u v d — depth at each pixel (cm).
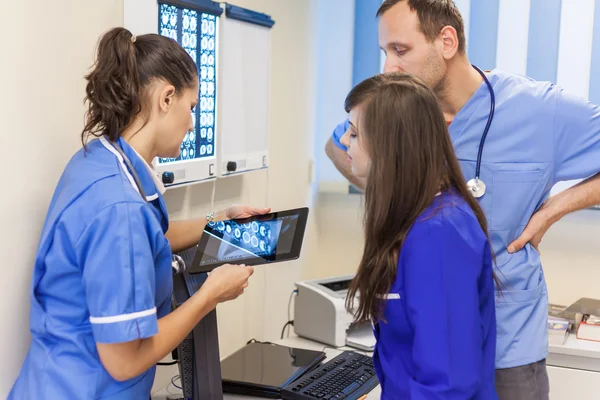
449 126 161
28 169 138
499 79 161
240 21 214
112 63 127
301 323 238
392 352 126
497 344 154
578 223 276
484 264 122
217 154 205
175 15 180
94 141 132
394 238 120
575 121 160
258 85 230
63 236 121
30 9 136
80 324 125
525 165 158
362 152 124
